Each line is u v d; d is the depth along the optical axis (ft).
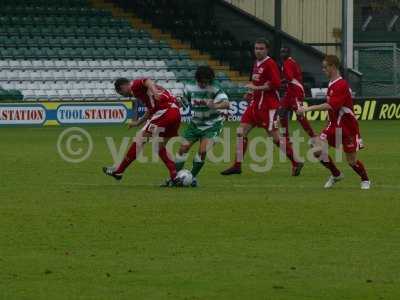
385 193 126.41
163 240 94.07
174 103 130.62
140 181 139.95
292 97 171.94
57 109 278.87
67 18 328.70
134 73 316.81
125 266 83.10
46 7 330.95
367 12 409.49
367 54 343.87
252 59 331.16
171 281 78.02
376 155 184.65
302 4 344.69
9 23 320.29
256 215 108.06
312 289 75.72
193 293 74.38
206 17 347.77
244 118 147.54
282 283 77.56
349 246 91.50
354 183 138.31
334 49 342.64
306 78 327.47
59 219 105.29
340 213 109.50
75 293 74.23
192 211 110.63
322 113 300.81
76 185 134.82
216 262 84.69
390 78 342.64
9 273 80.53
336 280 78.59
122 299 72.54
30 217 106.63
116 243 92.58
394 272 81.25
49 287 76.02
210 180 141.79
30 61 307.58
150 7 343.26
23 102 277.85
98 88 307.58
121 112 283.38
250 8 350.43
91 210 111.34
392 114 312.29
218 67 328.08
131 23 336.29
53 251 88.89
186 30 337.93
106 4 342.03
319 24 343.05
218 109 131.34
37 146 205.16
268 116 146.20
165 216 107.24
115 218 106.01
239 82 323.98
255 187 133.08
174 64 324.19
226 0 351.05
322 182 139.54
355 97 313.32
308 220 104.99
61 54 313.53
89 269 81.97
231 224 102.58
